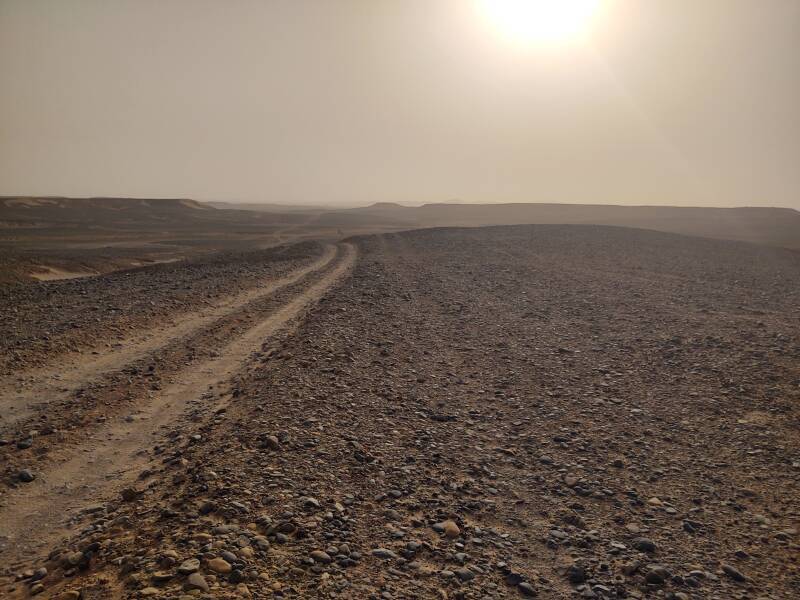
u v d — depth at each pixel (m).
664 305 22.16
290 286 25.88
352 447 8.12
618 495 7.41
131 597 4.31
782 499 7.46
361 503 6.56
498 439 9.19
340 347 13.93
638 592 5.30
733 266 38.19
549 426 9.82
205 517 5.76
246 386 10.61
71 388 10.28
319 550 5.36
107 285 24.16
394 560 5.43
